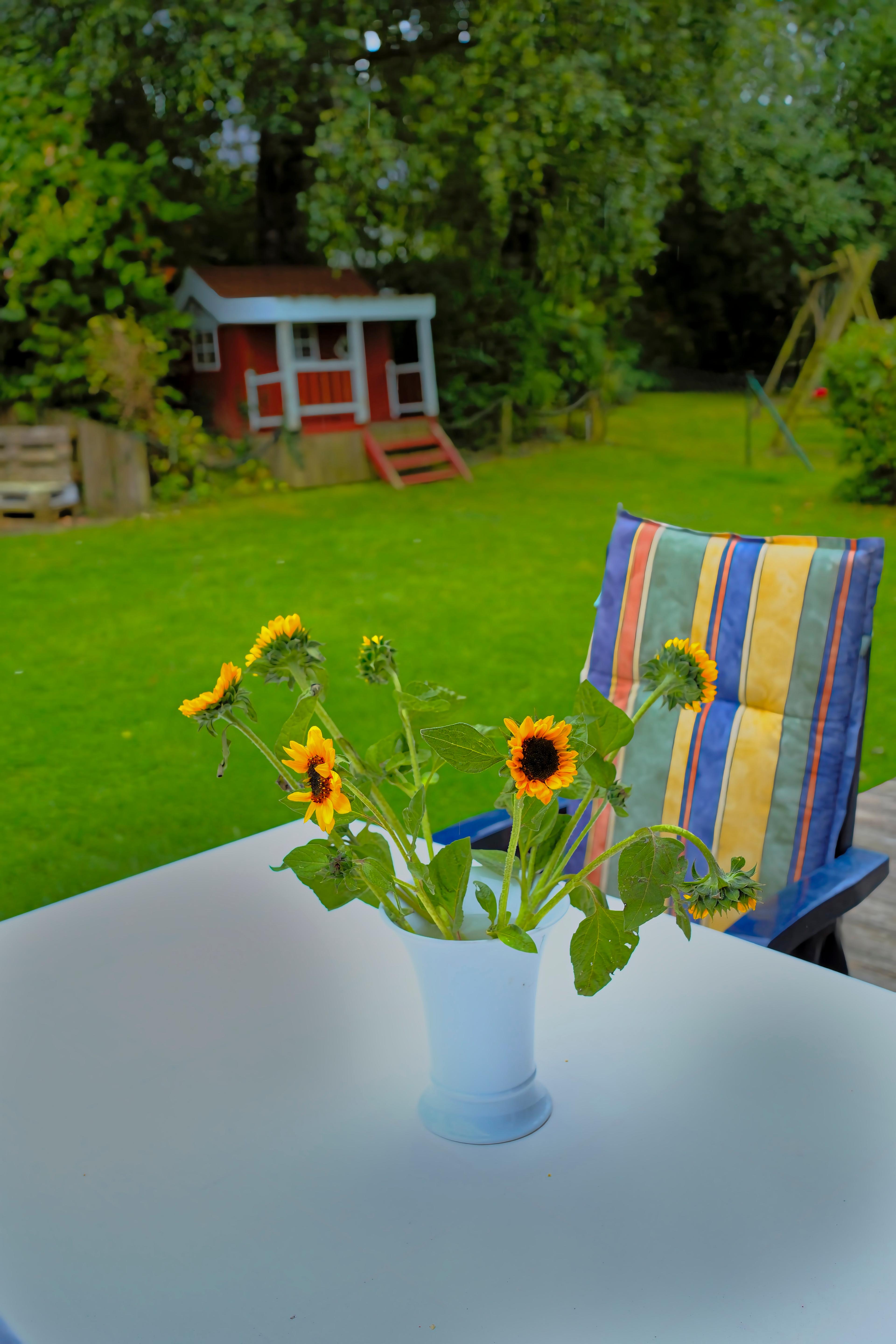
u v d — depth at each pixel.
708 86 10.00
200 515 8.98
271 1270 0.82
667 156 10.05
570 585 6.52
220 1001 1.20
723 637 1.82
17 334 9.16
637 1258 0.81
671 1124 0.96
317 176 9.38
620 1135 0.95
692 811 1.82
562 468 10.95
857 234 14.89
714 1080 1.02
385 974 1.25
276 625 0.90
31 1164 0.95
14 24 9.25
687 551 1.88
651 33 9.25
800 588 1.75
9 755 4.20
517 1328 0.75
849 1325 0.75
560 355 12.76
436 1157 0.93
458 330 12.14
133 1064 1.09
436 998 0.92
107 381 9.10
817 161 13.79
